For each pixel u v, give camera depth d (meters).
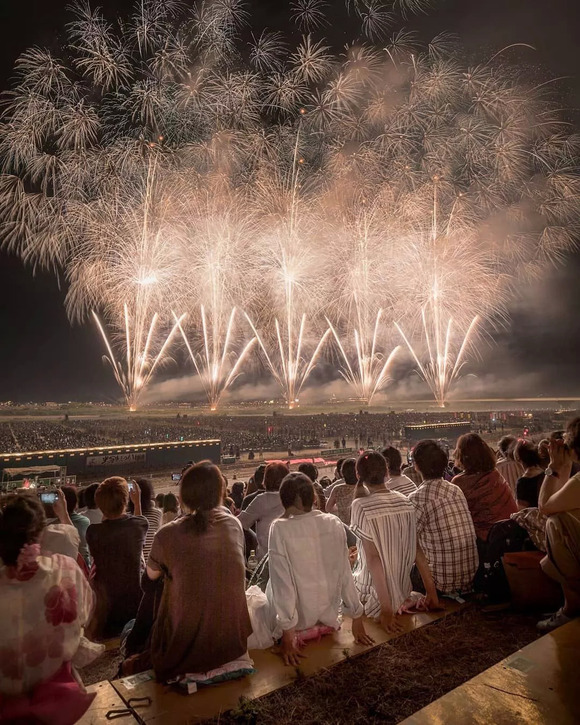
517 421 63.06
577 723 2.38
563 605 4.17
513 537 4.44
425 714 2.47
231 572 3.17
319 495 7.36
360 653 3.54
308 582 3.54
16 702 2.38
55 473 23.28
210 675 3.12
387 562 3.93
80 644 2.67
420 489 4.54
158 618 3.22
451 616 4.16
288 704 2.98
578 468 5.29
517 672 2.81
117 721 2.80
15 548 2.44
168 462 29.52
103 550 4.69
